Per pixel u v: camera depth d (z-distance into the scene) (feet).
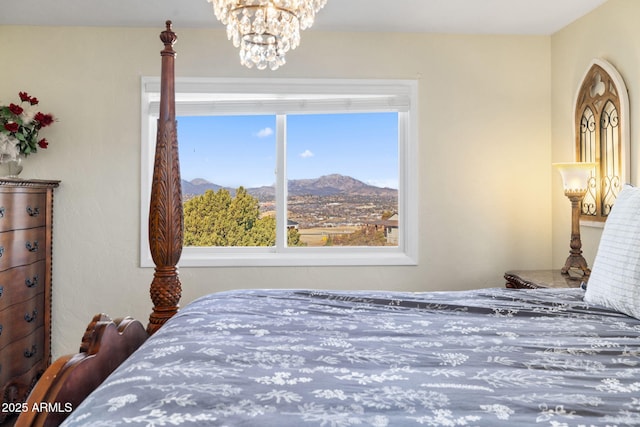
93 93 10.43
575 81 10.08
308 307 5.65
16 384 8.67
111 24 10.30
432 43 10.86
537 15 9.84
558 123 10.77
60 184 10.37
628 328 4.87
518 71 11.01
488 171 10.98
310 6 5.96
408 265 10.89
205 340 4.21
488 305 5.74
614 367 3.78
